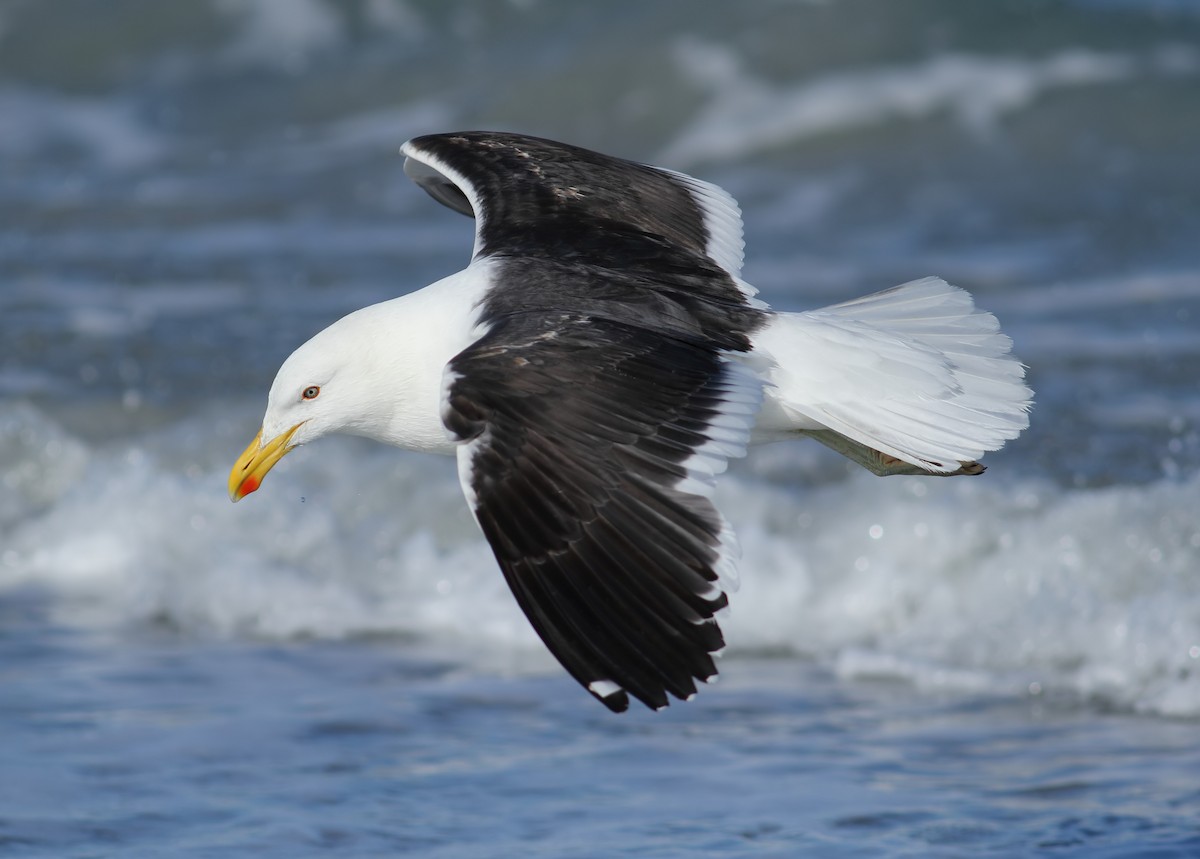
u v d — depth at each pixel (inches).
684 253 345.7
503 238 353.4
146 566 538.6
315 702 437.7
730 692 445.7
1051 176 904.9
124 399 656.4
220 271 820.0
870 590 496.4
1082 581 482.9
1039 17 1016.9
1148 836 345.4
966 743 404.5
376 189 952.3
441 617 505.7
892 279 770.2
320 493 579.8
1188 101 959.6
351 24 1132.5
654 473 255.1
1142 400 612.7
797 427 320.8
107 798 374.6
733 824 357.7
